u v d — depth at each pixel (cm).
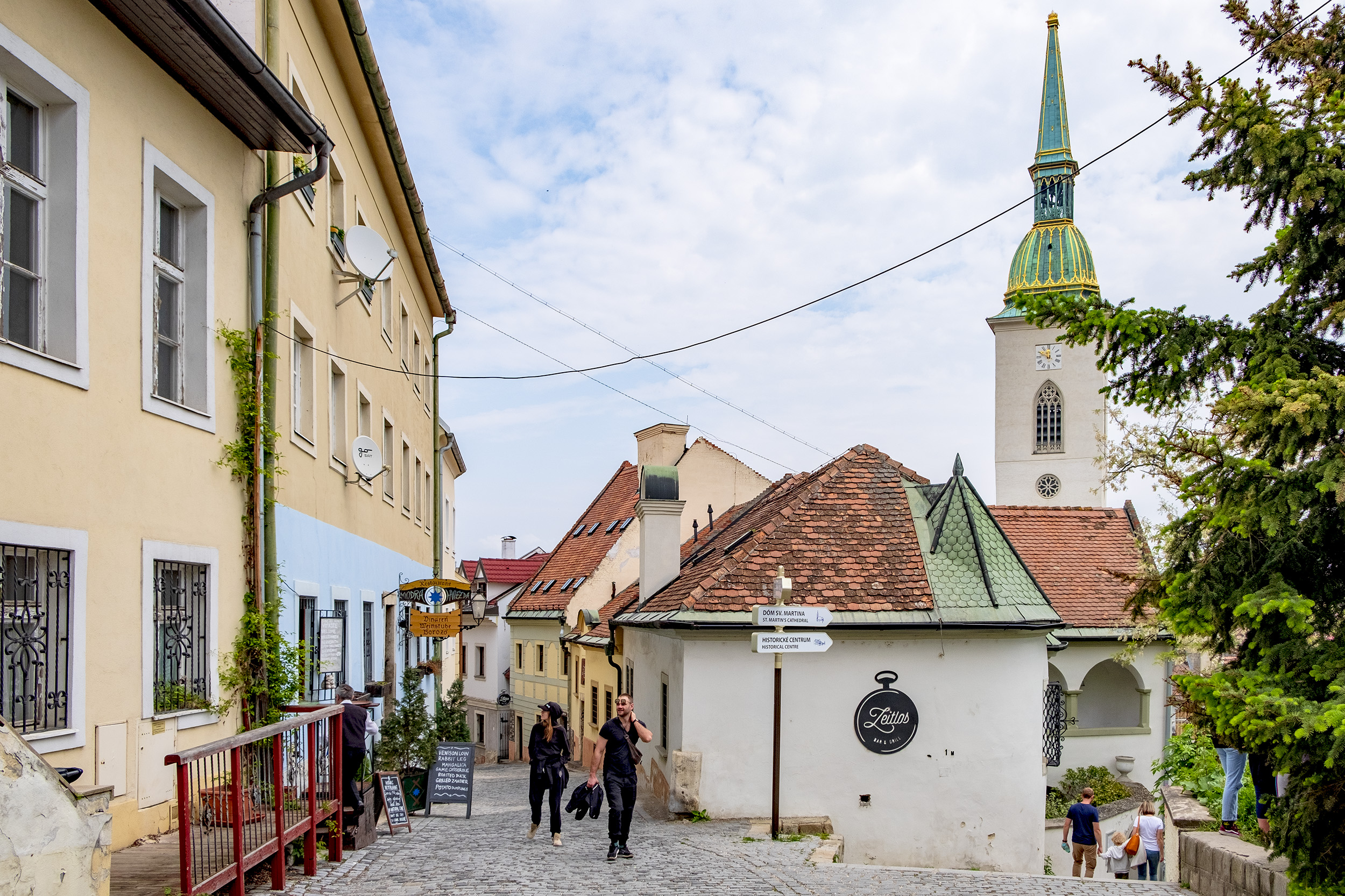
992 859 1577
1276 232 932
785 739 1598
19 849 494
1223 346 953
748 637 1611
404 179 1945
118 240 834
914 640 1614
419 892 891
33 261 761
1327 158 874
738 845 1301
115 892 681
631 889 970
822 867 1145
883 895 999
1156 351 977
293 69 1263
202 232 984
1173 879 1544
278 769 816
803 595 1639
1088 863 1825
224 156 1028
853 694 1606
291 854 941
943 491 1791
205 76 930
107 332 816
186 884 634
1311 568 895
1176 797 1570
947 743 1597
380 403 1870
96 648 793
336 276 1482
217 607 998
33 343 759
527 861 1111
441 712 2278
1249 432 863
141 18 826
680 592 1852
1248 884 1023
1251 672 858
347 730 1117
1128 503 3209
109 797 571
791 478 2745
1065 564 2930
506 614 4691
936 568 1681
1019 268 7281
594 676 3250
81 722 768
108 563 809
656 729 1945
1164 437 953
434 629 1900
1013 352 7025
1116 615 2741
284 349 1182
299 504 1239
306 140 1070
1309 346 931
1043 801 1605
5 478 690
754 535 1781
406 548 2248
